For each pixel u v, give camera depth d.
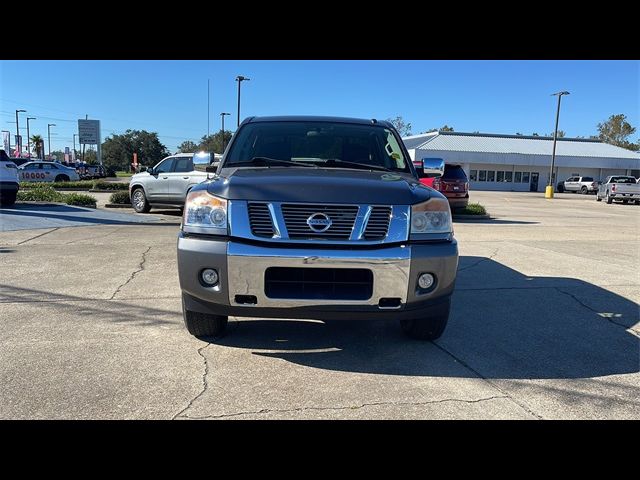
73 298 5.40
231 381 3.42
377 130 5.36
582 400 3.28
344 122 5.39
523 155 53.16
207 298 3.59
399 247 3.54
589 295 6.02
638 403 3.25
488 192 47.75
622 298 5.91
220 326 4.11
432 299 3.67
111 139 102.50
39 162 33.94
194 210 3.68
